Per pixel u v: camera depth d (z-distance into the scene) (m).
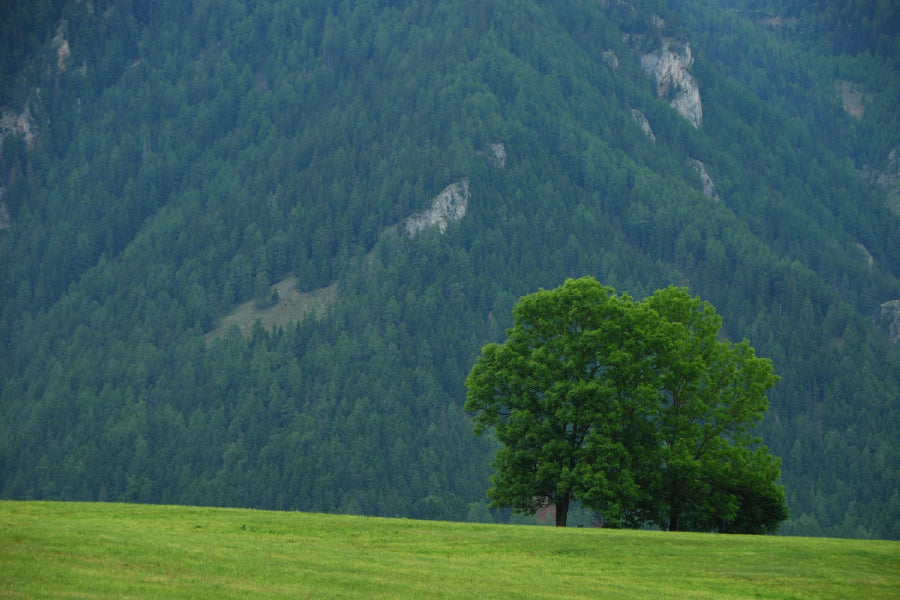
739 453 78.44
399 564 46.22
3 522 46.12
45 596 34.06
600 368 79.44
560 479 76.50
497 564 49.59
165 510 60.97
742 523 79.56
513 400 79.38
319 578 40.88
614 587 45.81
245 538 50.16
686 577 50.22
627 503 74.88
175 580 38.16
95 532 45.78
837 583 50.38
